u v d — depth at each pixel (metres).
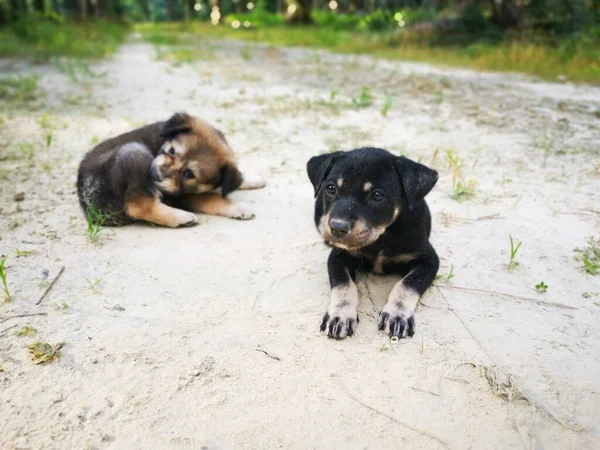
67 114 1.24
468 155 0.98
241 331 0.49
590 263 0.60
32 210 0.73
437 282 0.57
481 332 0.49
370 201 0.52
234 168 0.73
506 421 0.39
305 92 1.53
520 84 1.69
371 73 1.89
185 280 0.57
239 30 4.46
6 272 0.57
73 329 0.49
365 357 0.46
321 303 0.53
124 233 0.68
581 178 0.86
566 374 0.44
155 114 1.25
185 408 0.40
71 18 3.80
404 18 3.65
